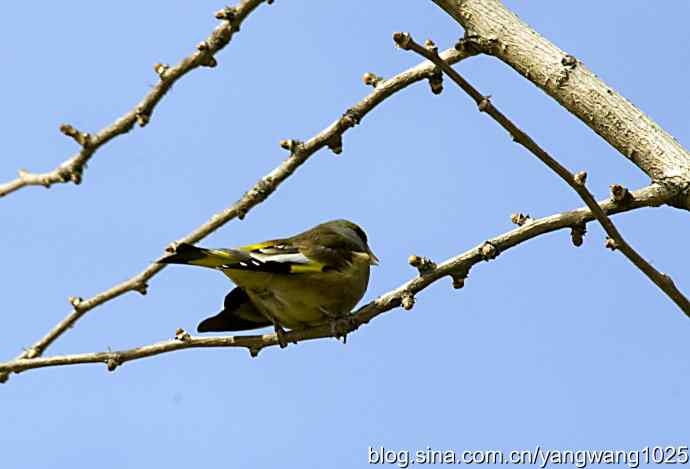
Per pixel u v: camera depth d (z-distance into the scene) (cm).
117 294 945
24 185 820
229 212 905
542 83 758
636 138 740
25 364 891
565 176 704
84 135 802
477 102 688
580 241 823
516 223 856
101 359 902
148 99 815
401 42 658
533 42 762
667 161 733
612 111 741
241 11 812
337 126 877
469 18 781
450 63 838
